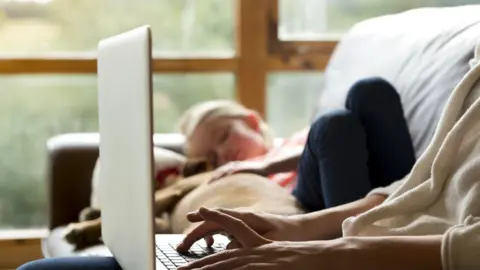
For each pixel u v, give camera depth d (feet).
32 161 10.43
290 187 7.68
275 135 10.77
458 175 4.25
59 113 10.40
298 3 10.74
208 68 10.48
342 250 3.82
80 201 8.71
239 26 10.52
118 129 4.38
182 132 9.06
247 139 8.39
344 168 5.96
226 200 6.86
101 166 5.15
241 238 4.10
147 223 3.72
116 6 10.48
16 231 10.44
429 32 7.14
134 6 10.53
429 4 10.75
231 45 10.73
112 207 4.71
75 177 8.72
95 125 10.48
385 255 3.78
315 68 10.69
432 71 6.67
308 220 5.16
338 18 10.86
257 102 10.61
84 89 10.42
